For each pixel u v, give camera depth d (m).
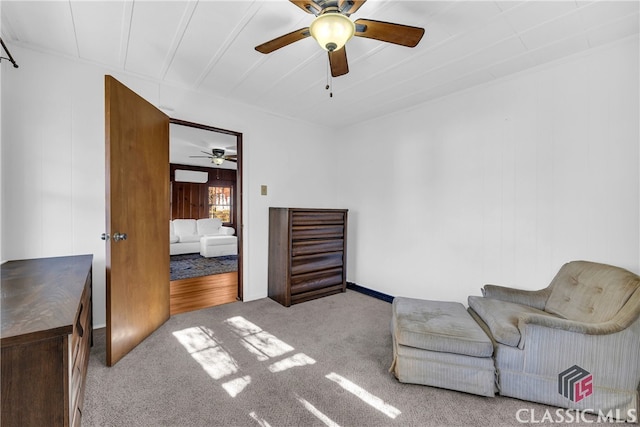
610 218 1.95
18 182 2.04
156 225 2.45
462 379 1.65
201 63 2.31
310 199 3.93
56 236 2.18
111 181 1.84
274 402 1.57
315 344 2.26
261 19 1.75
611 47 1.95
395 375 1.81
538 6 1.61
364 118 3.68
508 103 2.44
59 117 2.19
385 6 1.62
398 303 2.20
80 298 1.22
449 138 2.86
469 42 1.97
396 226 3.38
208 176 7.87
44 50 2.10
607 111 1.96
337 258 3.65
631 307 1.49
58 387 0.92
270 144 3.51
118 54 2.18
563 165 2.15
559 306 1.92
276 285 3.32
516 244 2.39
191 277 4.35
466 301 2.72
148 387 1.67
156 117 2.42
